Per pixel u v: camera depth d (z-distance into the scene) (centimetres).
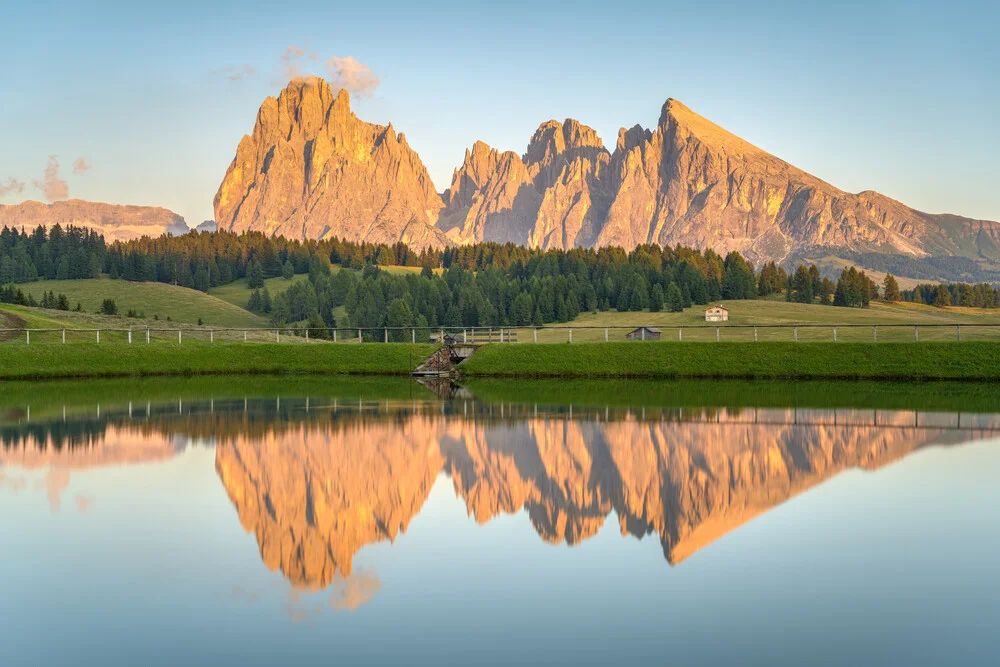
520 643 1448
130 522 2170
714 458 3020
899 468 2808
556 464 2931
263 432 3609
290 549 1959
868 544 1964
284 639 1468
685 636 1470
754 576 1762
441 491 2536
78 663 1373
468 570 1820
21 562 1856
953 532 2052
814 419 3991
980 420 3941
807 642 1440
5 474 2709
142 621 1545
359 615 1570
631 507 2333
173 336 11581
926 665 1354
